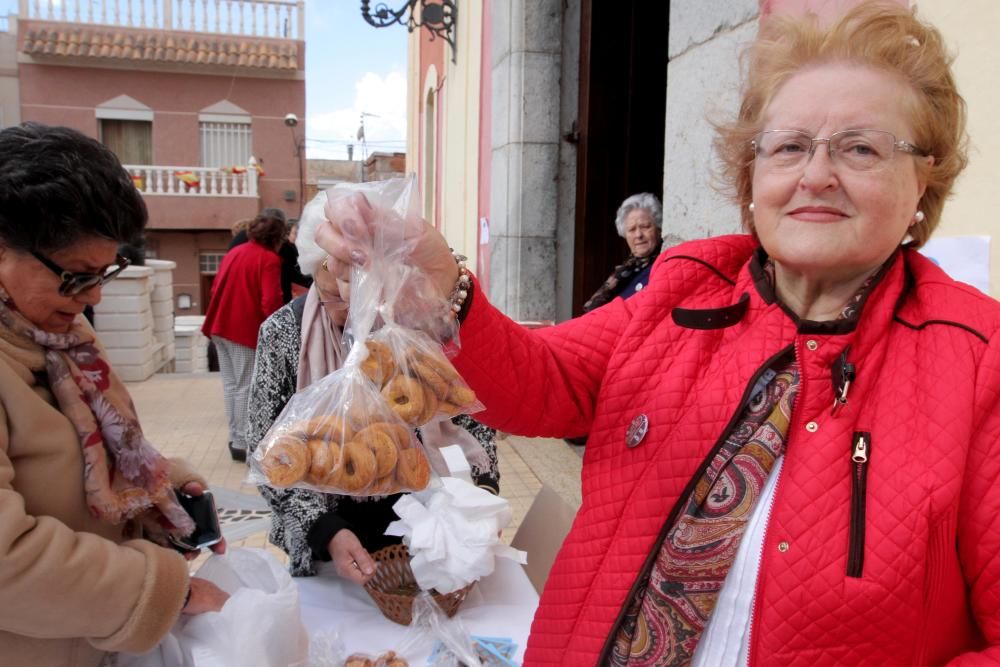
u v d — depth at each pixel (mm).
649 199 4020
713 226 2891
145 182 18516
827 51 994
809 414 1002
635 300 1300
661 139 5238
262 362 2039
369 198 1109
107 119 18594
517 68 5441
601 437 1174
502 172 5746
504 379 1189
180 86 18656
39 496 1199
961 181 1804
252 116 19141
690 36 3068
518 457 4965
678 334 1151
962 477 896
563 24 5438
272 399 2010
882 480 925
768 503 1014
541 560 2055
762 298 1098
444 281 1165
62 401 1251
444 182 8984
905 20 987
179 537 1474
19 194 1120
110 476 1317
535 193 5547
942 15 1862
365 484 1101
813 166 952
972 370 918
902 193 956
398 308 1155
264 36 19234
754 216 1089
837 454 960
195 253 19438
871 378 984
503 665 1589
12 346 1201
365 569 1768
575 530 1187
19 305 1209
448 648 1606
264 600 1316
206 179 18891
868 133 932
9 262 1171
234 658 1275
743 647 1014
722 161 1224
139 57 17969
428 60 10242
